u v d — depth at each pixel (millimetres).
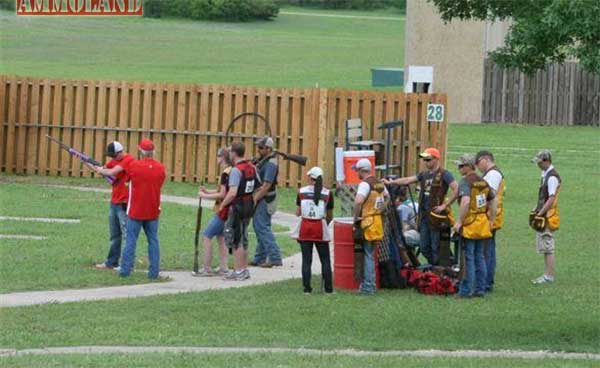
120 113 77375
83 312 38938
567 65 114812
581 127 113438
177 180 76438
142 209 45281
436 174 44781
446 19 39625
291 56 175250
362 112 73312
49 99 78062
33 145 78438
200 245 53688
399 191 46781
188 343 34594
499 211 43938
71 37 179375
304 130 73625
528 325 38594
